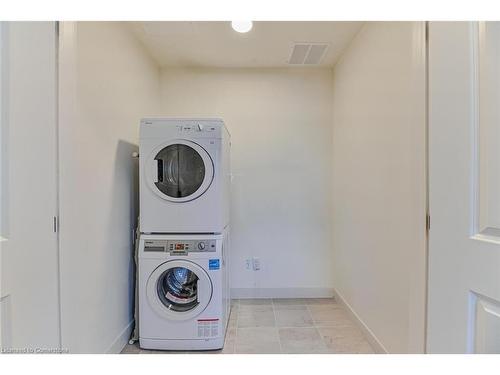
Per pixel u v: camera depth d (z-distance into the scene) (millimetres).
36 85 1185
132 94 2422
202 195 2180
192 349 2139
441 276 998
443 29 995
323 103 3172
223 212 2293
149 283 2131
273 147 3180
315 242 3193
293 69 3180
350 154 2635
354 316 2547
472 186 865
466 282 885
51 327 1278
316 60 3002
